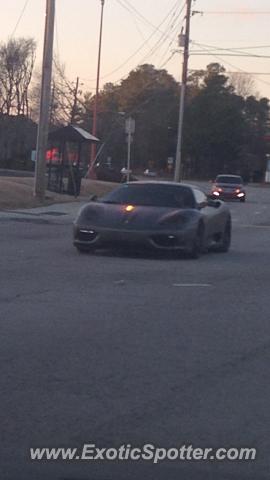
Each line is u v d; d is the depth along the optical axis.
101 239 19.89
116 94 101.19
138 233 19.67
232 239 27.00
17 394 9.05
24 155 77.56
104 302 14.27
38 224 29.52
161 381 9.66
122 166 89.31
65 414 8.45
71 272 17.53
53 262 19.00
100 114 90.69
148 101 102.88
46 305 13.82
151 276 17.44
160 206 20.70
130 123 48.31
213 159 110.06
